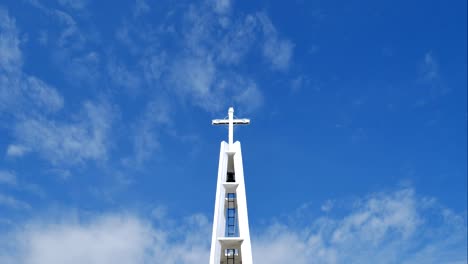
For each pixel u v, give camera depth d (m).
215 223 45.84
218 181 48.53
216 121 53.84
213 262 43.72
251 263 43.97
